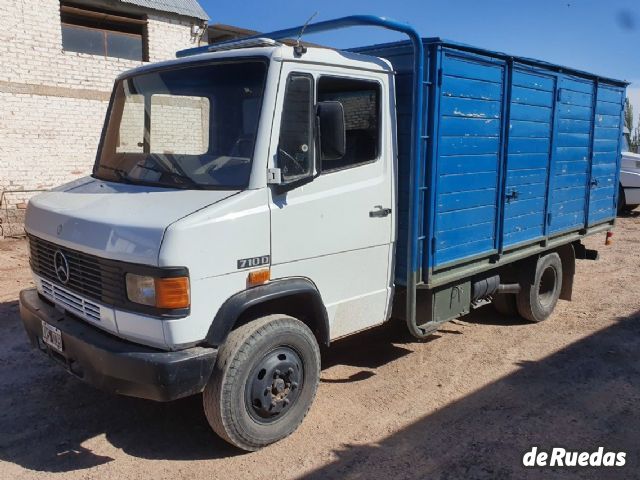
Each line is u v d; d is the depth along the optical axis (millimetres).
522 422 4363
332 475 3660
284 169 3812
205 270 3430
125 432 4180
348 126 4238
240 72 3881
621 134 8031
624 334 6406
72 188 4492
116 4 11883
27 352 5555
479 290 5793
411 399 4730
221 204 3521
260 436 3873
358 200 4340
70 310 4012
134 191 4000
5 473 3643
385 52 4781
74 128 11609
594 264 10258
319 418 4379
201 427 4262
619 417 4465
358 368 5363
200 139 4020
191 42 13195
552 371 5348
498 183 5496
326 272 4195
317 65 3969
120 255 3447
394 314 4938
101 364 3541
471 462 3820
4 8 10430
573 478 3664
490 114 5227
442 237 4859
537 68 5824
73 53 11414
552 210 6488
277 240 3803
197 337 3465
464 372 5301
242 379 3684
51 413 4430
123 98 4695
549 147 6254
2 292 7395
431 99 4543
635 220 16188
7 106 10688
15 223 10883
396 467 3754
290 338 3926
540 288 6883
